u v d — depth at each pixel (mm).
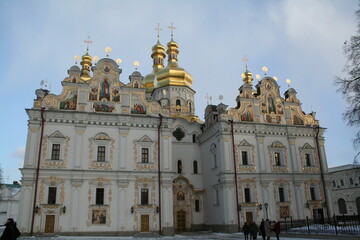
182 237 36125
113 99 41125
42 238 32781
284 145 46375
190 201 47531
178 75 59844
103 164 38438
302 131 47875
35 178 36031
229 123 44500
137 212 37969
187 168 49531
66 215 35938
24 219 34594
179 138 50938
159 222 38125
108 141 39312
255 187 43281
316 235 31344
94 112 39562
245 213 41844
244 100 46500
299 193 44750
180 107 57812
